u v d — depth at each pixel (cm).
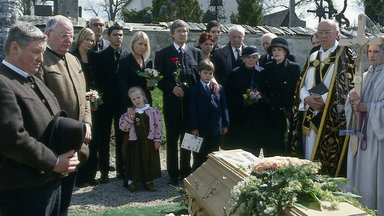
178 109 537
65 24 347
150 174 518
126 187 531
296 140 484
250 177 285
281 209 253
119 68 533
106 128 553
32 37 249
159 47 977
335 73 452
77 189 527
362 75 387
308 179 266
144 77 538
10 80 240
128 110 515
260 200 266
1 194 246
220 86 536
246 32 1002
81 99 361
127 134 531
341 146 450
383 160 375
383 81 380
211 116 517
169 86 529
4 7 530
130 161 518
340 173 453
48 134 254
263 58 642
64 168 254
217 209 327
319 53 477
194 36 992
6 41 251
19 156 232
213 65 531
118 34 545
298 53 1045
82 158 336
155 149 523
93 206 466
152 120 518
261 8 2394
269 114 535
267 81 539
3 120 225
